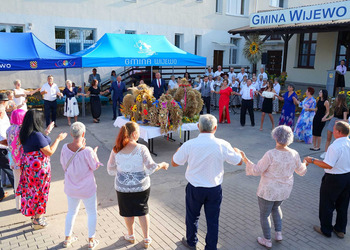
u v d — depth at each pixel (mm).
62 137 4078
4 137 4566
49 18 14062
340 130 3738
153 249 3697
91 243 3654
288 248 3752
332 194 3828
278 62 20656
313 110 8234
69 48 15312
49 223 4242
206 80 12016
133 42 12039
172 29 18406
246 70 22484
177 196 5211
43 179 3928
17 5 13156
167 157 7281
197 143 3320
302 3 21438
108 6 15727
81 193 3547
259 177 6098
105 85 16250
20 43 10289
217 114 13234
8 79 13758
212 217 3375
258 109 14312
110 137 9008
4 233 3979
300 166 3576
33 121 3781
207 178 3301
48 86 9812
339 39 16938
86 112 13172
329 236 3988
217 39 20875
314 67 18219
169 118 6961
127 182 3445
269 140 8930
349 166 3756
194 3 19156
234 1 21703
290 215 4570
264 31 16109
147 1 17047
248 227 4234
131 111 7426
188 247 3707
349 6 11797
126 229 4141
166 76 18594
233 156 3367
